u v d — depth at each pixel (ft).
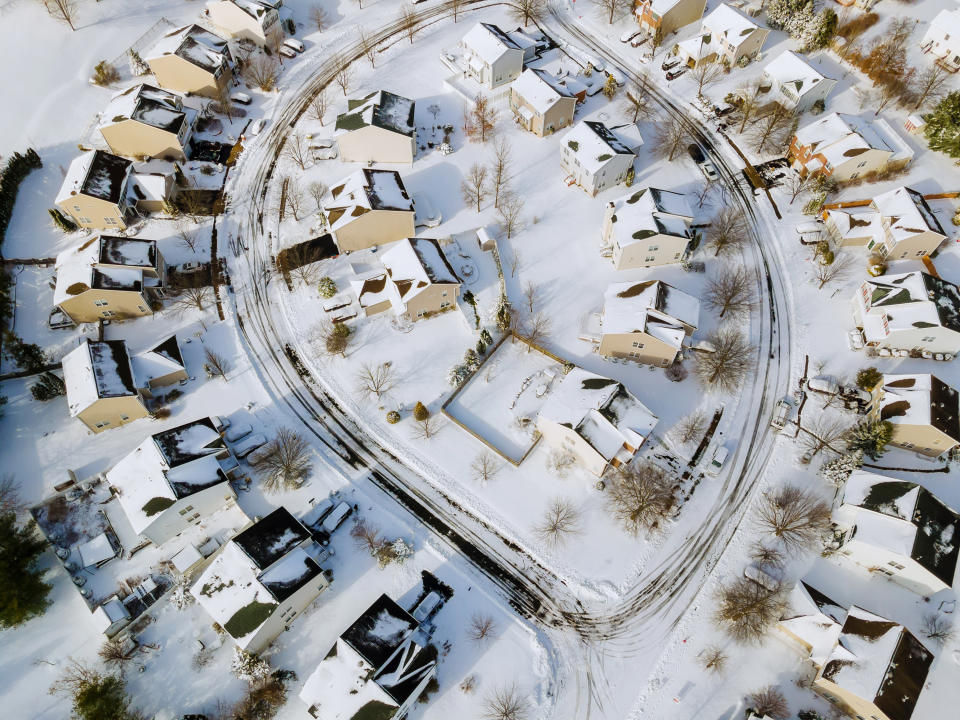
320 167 287.28
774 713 163.12
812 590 176.55
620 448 195.62
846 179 267.80
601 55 329.31
